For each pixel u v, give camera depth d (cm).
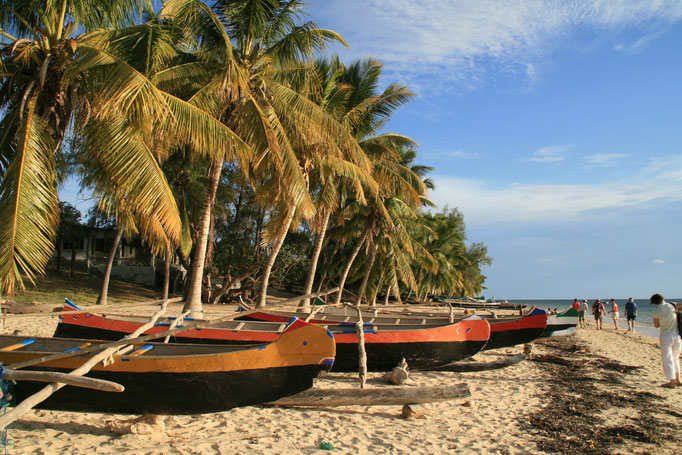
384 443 566
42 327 1285
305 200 1202
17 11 934
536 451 570
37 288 2353
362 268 3066
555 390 917
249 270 2686
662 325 972
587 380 1027
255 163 1102
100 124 863
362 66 1788
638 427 680
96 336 899
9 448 482
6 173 762
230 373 575
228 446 524
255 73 1272
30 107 813
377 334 973
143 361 552
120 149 850
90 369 535
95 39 962
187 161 2017
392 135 1936
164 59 1174
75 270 3019
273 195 1443
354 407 729
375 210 2170
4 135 865
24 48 833
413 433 611
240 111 1196
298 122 1251
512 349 1538
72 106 872
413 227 2700
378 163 1892
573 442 607
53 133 886
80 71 805
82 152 983
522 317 1360
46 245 756
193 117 933
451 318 1209
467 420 692
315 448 534
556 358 1355
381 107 1839
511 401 819
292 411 689
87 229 2884
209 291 2669
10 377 454
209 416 645
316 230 1916
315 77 1466
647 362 1324
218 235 3020
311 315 995
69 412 618
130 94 753
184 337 892
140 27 996
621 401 834
